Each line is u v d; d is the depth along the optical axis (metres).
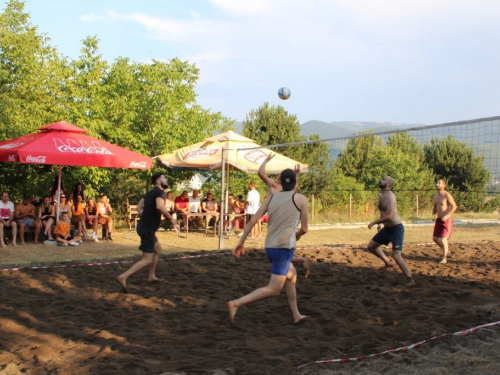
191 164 15.30
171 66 17.72
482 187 27.34
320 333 5.38
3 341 5.12
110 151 12.33
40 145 11.55
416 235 16.14
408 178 25.33
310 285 7.85
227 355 4.69
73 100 17.45
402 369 4.33
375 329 5.46
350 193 23.30
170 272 8.70
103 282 7.91
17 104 16.25
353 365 4.41
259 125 24.98
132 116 16.28
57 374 4.26
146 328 5.61
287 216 5.32
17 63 17.73
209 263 9.65
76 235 12.84
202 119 17.84
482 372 4.30
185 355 4.72
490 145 13.57
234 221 16.17
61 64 18.27
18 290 7.33
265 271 9.00
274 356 4.65
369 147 26.55
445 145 28.12
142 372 4.32
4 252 10.84
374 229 17.89
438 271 9.14
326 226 18.58
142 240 7.38
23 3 18.69
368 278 8.41
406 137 28.27
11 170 14.93
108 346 4.91
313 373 4.24
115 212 17.70
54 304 6.59
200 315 6.12
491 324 5.56
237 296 7.14
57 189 12.51
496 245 12.86
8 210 11.84
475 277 8.63
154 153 17.19
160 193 7.30
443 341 4.97
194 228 16.23
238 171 19.89
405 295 7.24
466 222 21.56
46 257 10.27
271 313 6.21
